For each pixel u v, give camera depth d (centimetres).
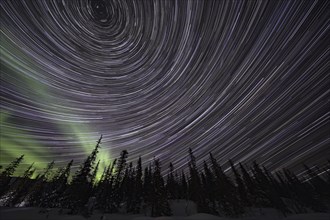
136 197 3912
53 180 4556
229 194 3772
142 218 2894
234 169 4738
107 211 3544
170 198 4869
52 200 3800
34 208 3147
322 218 2841
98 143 4109
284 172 5253
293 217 3192
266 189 4141
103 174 4756
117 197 3944
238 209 3559
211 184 4266
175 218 2862
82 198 3366
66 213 3039
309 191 4559
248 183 4594
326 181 5334
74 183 3522
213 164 4584
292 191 4550
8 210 2725
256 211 3706
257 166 4888
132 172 4994
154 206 3556
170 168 5903
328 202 4469
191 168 4759
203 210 3538
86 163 3775
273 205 3856
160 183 3919
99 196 3972
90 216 3017
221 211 3728
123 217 3080
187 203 4269
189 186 4825
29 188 4562
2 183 4450
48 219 2520
